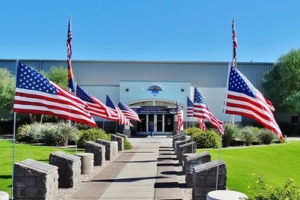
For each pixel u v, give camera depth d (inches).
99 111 759.7
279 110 2145.7
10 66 2161.7
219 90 1946.4
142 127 1897.1
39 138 1068.5
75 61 2169.0
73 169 471.5
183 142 808.9
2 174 528.4
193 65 2186.3
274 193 250.4
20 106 388.8
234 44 1187.9
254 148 943.7
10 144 987.9
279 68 2117.4
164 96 1870.1
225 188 384.2
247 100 376.8
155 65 2187.5
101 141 764.0
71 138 1064.8
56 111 406.3
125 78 2177.7
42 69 2176.4
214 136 993.5
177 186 492.7
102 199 416.2
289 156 836.6
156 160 770.8
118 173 596.7
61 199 413.7
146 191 459.2
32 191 370.9
